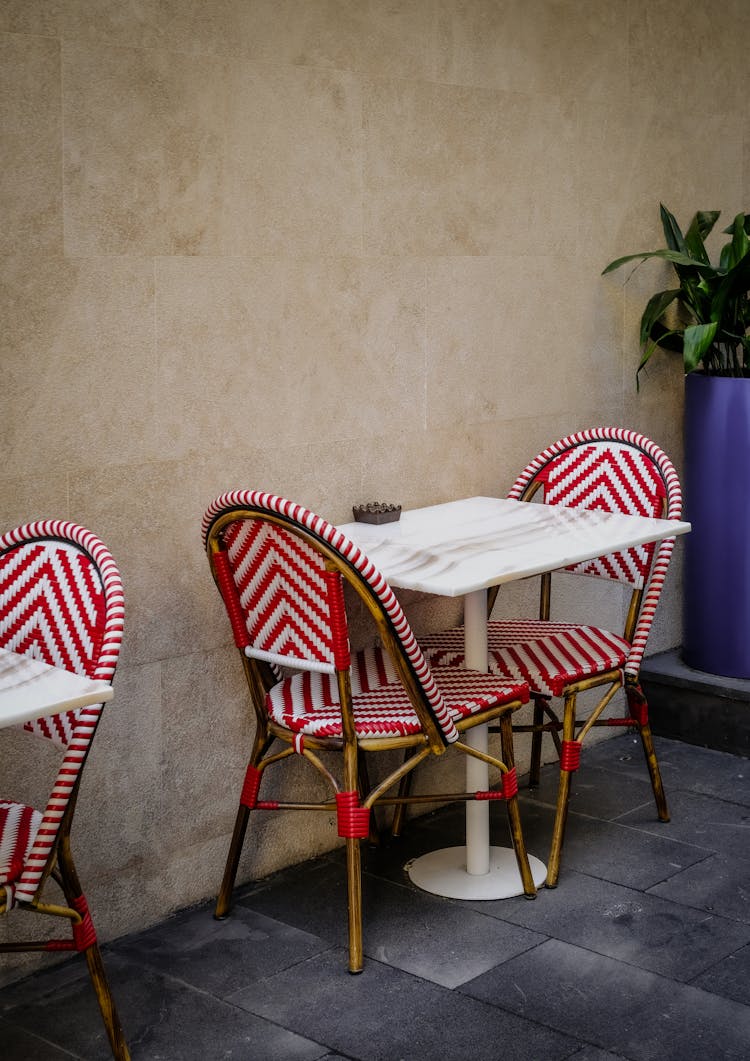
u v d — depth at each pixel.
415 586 2.76
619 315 4.14
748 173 4.57
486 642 3.17
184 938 2.98
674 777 3.92
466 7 3.53
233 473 3.12
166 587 3.02
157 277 2.91
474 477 3.75
